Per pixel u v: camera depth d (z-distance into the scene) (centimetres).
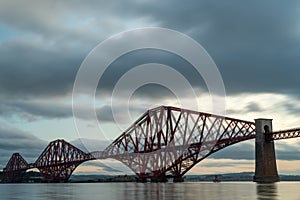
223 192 9056
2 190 14188
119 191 10600
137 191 10288
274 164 14312
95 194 9300
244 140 15175
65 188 15112
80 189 13388
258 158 14350
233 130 15538
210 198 6962
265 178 14112
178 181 17650
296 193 8331
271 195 7681
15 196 9306
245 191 9438
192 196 7619
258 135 14425
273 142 14425
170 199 6850
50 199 7612
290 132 13600
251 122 15300
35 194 10194
